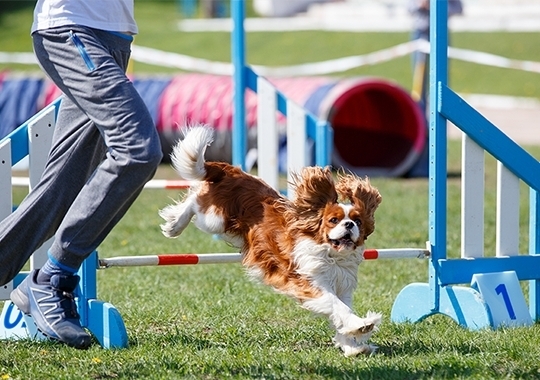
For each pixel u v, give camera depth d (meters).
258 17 69.00
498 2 62.97
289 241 8.88
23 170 25.52
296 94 24.66
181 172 9.91
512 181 10.28
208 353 8.36
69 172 8.24
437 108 9.78
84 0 7.98
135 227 17.42
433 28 9.74
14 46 56.44
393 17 60.25
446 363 7.91
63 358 8.27
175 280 13.06
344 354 8.55
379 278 13.18
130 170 7.64
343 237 8.48
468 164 10.05
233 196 9.66
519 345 8.66
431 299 10.05
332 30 56.31
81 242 7.99
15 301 8.43
